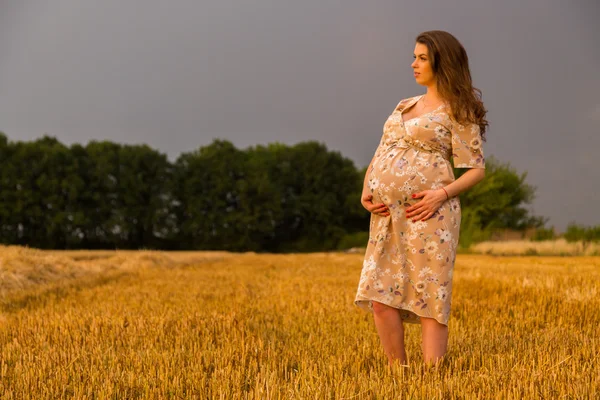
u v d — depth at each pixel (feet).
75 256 78.69
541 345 11.73
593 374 8.71
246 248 195.31
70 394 9.08
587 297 18.60
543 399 7.92
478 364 10.41
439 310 10.12
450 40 10.59
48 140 197.77
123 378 9.57
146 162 192.54
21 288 25.90
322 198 208.03
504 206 139.74
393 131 10.99
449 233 10.31
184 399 8.67
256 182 197.98
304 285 29.07
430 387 8.34
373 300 10.52
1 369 10.52
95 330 14.47
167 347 12.57
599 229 85.15
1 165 179.11
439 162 10.52
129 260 49.37
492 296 21.15
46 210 181.06
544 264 48.08
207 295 24.63
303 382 8.85
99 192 187.93
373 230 11.02
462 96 10.38
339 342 13.12
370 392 8.41
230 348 11.78
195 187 197.36
